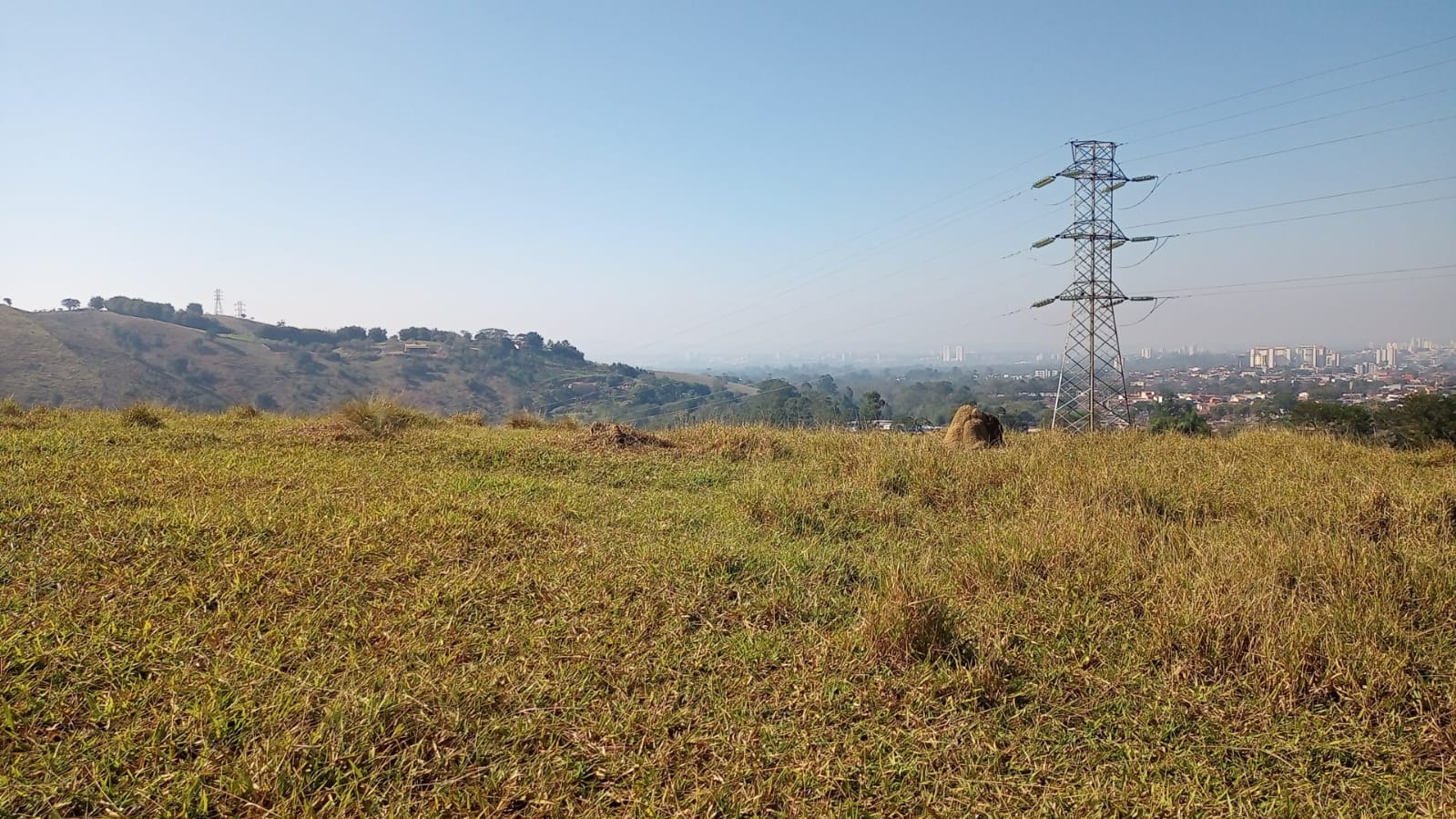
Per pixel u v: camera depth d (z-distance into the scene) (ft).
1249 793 8.61
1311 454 30.32
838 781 8.57
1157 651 11.85
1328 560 14.94
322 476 20.48
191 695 9.41
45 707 9.00
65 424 29.43
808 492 21.93
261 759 8.23
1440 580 14.02
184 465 20.31
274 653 10.39
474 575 13.91
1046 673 11.28
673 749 9.07
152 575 12.58
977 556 16.19
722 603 13.64
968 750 9.30
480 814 7.81
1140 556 16.01
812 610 13.56
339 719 8.95
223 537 14.26
